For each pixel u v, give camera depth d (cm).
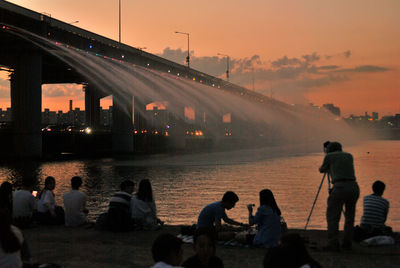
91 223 1164
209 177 4703
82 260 777
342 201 884
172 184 3984
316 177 4672
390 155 10038
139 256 806
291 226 1870
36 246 895
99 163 7094
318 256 826
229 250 883
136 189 3478
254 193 3297
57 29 7062
